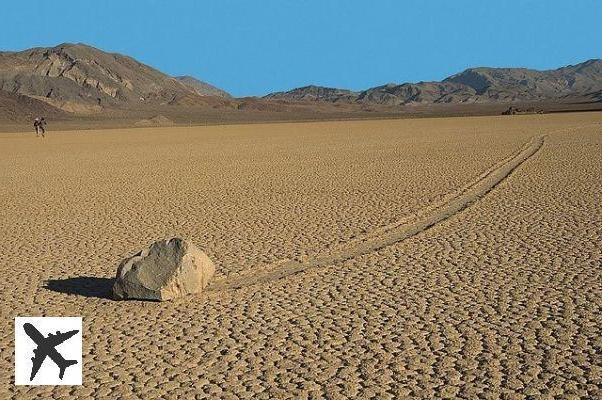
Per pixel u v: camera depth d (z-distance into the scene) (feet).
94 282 38.22
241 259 42.83
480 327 30.07
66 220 57.77
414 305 33.17
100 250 46.32
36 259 43.93
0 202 69.15
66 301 34.68
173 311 32.68
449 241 46.52
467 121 259.80
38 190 77.61
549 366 25.94
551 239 46.29
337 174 85.20
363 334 29.50
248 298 34.58
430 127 215.10
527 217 54.03
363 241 47.44
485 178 77.66
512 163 92.43
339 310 32.63
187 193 71.97
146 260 34.73
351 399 23.58
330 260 42.45
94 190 76.18
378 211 58.29
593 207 57.21
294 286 36.58
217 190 73.61
